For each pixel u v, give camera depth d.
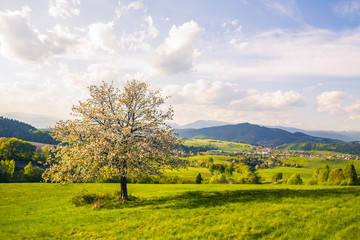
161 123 26.61
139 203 25.27
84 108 25.55
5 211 26.12
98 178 24.52
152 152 23.73
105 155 22.50
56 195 37.16
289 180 77.56
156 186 49.12
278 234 14.38
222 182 107.69
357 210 18.09
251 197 25.72
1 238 16.92
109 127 24.62
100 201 25.97
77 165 23.55
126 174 23.73
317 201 22.00
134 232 16.66
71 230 17.91
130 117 26.64
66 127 24.45
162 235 15.78
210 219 18.20
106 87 27.34
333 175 53.31
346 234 13.35
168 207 22.72
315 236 13.45
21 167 127.38
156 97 27.95
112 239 15.64
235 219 17.72
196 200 25.33
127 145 22.66
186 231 16.19
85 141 24.28
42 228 18.72
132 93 26.84
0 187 47.19
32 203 30.88
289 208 19.81
